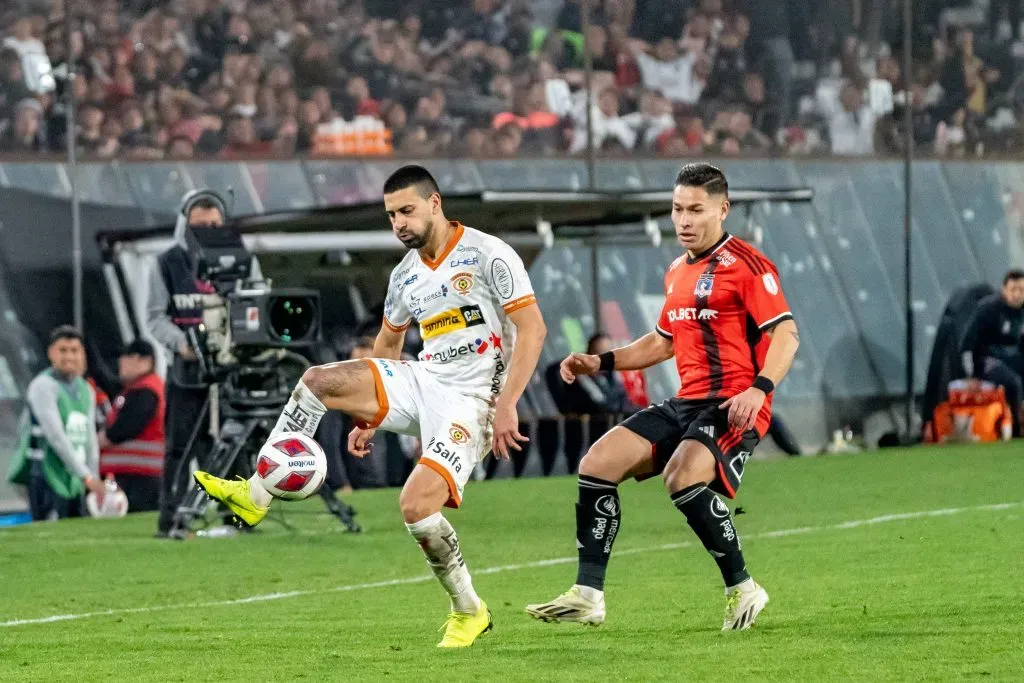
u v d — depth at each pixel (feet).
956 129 227.61
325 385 53.16
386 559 89.40
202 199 100.63
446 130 188.75
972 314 179.42
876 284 212.23
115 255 138.51
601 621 54.34
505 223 140.46
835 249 211.41
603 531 54.54
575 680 44.91
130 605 72.02
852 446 183.83
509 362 54.85
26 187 157.99
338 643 55.67
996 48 231.30
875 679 43.96
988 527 91.50
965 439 175.11
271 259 127.44
